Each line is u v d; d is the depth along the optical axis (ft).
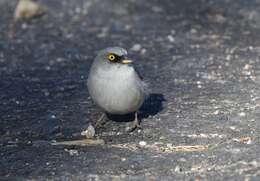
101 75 35.19
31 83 48.80
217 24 66.23
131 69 35.17
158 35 63.21
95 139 36.58
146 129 37.55
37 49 60.08
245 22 66.49
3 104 43.73
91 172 31.60
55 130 38.52
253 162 31.55
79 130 38.37
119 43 61.16
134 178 30.53
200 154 33.35
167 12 71.51
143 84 35.83
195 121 38.42
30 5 70.54
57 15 71.61
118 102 35.27
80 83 48.21
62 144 36.01
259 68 49.34
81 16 71.31
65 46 60.95
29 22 69.72
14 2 76.54
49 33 65.72
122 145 35.50
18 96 45.50
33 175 31.63
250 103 41.19
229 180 29.50
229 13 69.92
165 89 45.09
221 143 34.78
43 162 33.32
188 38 61.41
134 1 75.51
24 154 34.68
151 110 40.78
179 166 31.78
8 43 62.44
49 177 31.22
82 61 55.42
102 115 39.09
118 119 39.34
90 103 43.06
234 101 41.75
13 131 38.68
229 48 56.49
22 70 52.90
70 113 41.19
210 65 51.06
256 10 70.74
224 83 45.91
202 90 44.52
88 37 63.87
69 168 32.30
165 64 52.42
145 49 58.23
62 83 48.44
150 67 51.72
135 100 35.47
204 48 57.26
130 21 68.85
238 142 34.71
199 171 30.99
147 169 31.68
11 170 32.37
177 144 35.06
